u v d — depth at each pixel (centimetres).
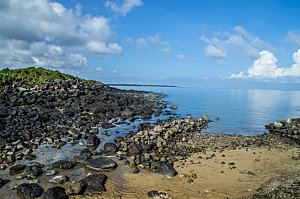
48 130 2336
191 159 1675
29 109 2914
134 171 1426
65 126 2478
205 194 1099
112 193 1148
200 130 2748
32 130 2245
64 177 1295
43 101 3475
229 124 3191
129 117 3531
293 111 4781
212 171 1423
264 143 2136
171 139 2211
